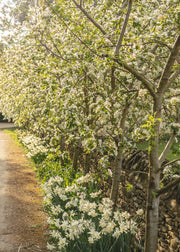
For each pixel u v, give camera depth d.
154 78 4.84
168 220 3.98
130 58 3.73
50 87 5.68
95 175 5.28
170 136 3.75
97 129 5.35
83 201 4.58
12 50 8.35
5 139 20.70
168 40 4.22
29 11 7.23
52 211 5.25
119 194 5.97
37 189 8.77
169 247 3.91
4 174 10.51
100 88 5.30
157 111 3.61
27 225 6.18
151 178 3.62
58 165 9.72
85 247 4.13
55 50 7.09
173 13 3.78
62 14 6.11
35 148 11.56
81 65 5.37
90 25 6.04
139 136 3.74
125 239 4.23
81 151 9.09
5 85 11.14
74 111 5.27
